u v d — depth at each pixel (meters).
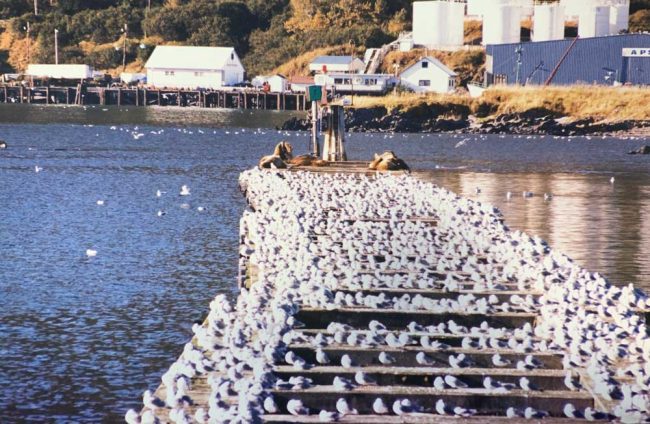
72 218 33.16
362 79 120.31
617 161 60.03
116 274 23.78
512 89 100.62
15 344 17.62
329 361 13.06
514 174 50.50
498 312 15.74
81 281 22.95
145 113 122.94
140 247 27.45
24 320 19.30
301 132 90.62
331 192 31.80
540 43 108.12
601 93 97.31
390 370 12.56
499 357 13.09
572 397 11.73
